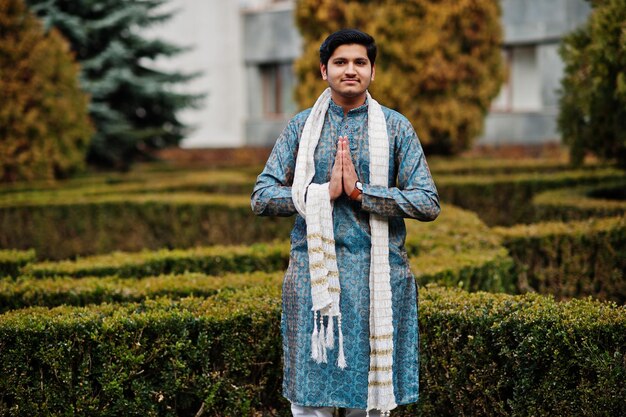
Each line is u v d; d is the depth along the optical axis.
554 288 5.62
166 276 4.84
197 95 17.36
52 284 4.60
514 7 17.39
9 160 11.66
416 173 2.87
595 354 3.06
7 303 4.51
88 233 9.04
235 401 3.60
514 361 3.24
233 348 3.59
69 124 12.70
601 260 5.47
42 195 9.89
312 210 2.77
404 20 11.98
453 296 3.70
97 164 16.75
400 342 2.88
